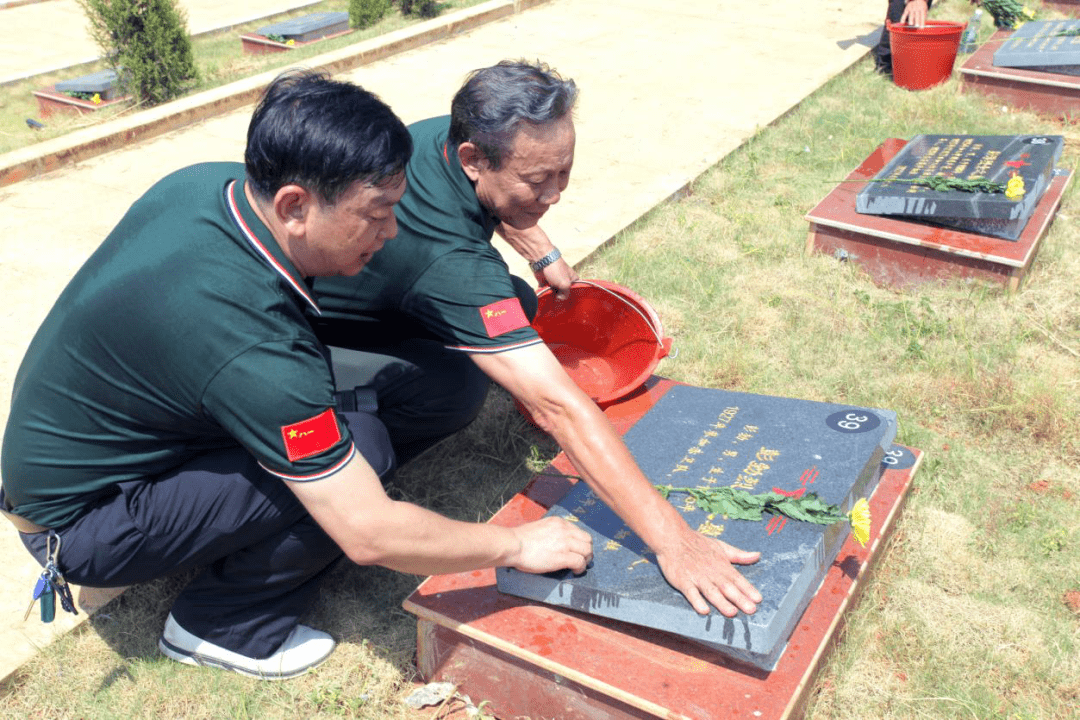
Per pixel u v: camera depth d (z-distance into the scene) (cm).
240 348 184
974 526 298
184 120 655
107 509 214
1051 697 243
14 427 211
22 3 1573
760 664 218
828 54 791
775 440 268
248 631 241
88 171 576
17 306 407
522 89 211
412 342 287
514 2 938
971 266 422
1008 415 347
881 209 447
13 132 942
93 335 194
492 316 225
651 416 288
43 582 215
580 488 261
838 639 247
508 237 327
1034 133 611
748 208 508
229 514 218
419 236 228
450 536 209
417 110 673
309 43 1234
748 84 711
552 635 229
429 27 857
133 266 192
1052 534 291
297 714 238
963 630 261
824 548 230
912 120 627
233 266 187
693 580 210
